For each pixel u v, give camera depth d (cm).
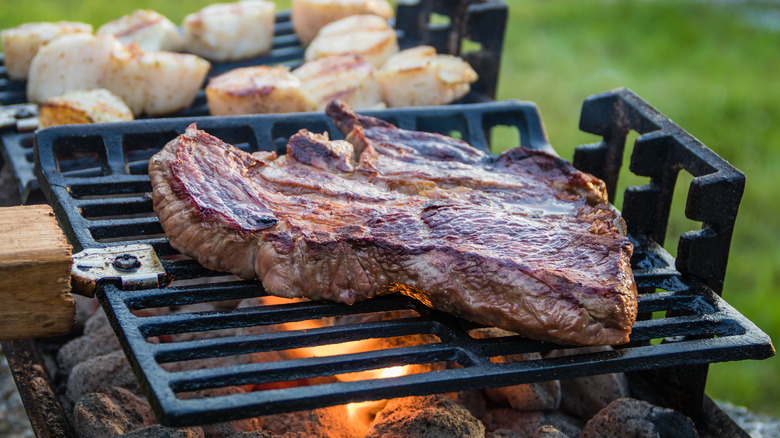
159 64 241
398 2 309
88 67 245
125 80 242
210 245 146
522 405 182
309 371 125
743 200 426
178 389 117
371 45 273
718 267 164
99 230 159
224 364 188
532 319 130
